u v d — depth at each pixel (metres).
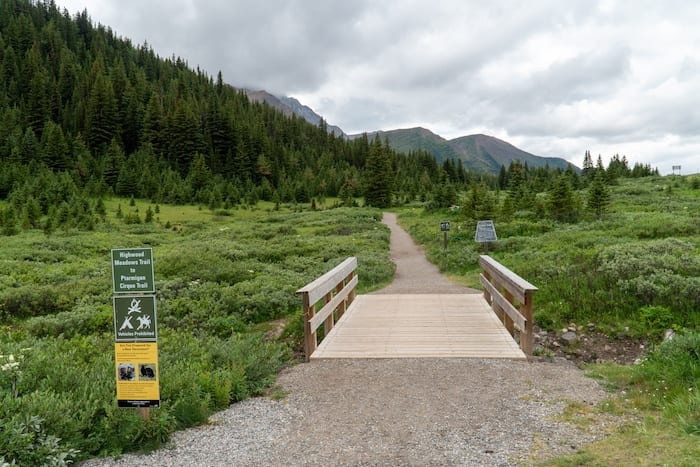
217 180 94.81
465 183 122.19
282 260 21.05
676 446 4.07
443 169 132.25
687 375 6.03
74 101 121.12
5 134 94.19
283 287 13.12
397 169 123.81
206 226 51.09
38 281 16.86
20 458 4.13
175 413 5.27
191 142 105.06
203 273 15.47
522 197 43.41
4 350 6.87
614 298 9.95
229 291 12.48
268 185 94.06
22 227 40.19
